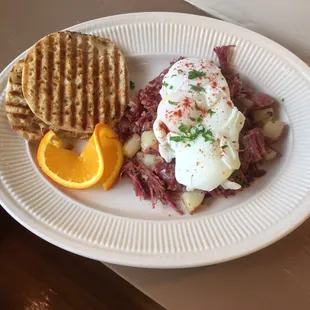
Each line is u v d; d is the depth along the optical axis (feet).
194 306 0.75
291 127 0.89
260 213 0.77
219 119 0.81
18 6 1.17
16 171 0.85
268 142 0.89
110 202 0.85
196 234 0.76
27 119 0.90
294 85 0.93
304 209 0.76
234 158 0.79
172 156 0.83
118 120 0.93
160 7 1.13
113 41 1.02
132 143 0.90
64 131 0.92
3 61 1.07
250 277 0.77
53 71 0.93
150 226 0.78
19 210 0.79
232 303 0.74
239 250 0.72
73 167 0.87
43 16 1.14
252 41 0.98
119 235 0.76
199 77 0.85
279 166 0.86
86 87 0.93
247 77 0.96
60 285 1.26
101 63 0.96
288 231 0.74
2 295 1.26
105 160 0.86
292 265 0.78
